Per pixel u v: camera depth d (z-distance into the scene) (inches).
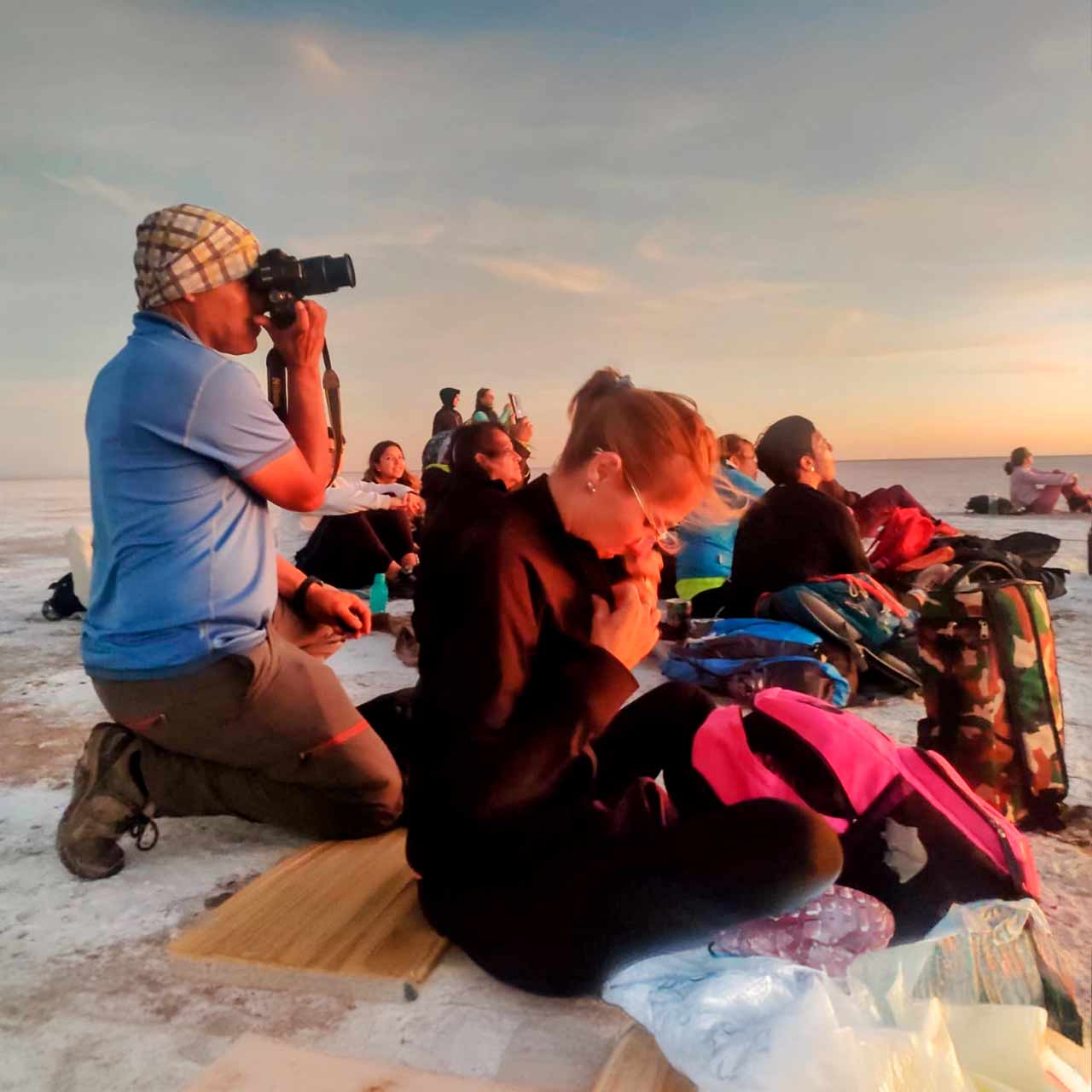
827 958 73.9
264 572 99.8
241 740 98.6
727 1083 60.5
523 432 327.6
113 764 102.4
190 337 98.7
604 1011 76.8
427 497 264.5
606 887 71.4
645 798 76.9
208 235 97.4
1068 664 194.2
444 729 72.6
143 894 99.4
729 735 83.0
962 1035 63.1
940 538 233.8
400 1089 66.1
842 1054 58.0
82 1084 69.2
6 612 296.4
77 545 269.9
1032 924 72.4
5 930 92.1
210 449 93.9
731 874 68.5
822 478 190.5
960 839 76.6
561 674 72.4
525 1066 69.8
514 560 71.1
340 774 101.2
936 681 111.5
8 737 157.4
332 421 111.9
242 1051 70.4
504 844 74.5
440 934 82.1
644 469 70.9
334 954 82.7
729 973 69.4
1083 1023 70.4
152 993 81.1
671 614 188.5
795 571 179.9
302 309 103.6
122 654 94.4
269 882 97.0
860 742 80.3
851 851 78.5
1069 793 121.0
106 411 94.4
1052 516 623.5
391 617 243.1
